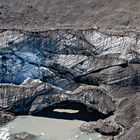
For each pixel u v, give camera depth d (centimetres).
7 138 7244
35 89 7850
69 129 7444
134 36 7831
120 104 7444
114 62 7731
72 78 7981
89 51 7938
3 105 7931
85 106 8038
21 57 8181
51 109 8088
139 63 7712
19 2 10606
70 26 9050
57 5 10469
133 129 6650
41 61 8106
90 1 10488
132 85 7669
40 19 10006
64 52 8019
